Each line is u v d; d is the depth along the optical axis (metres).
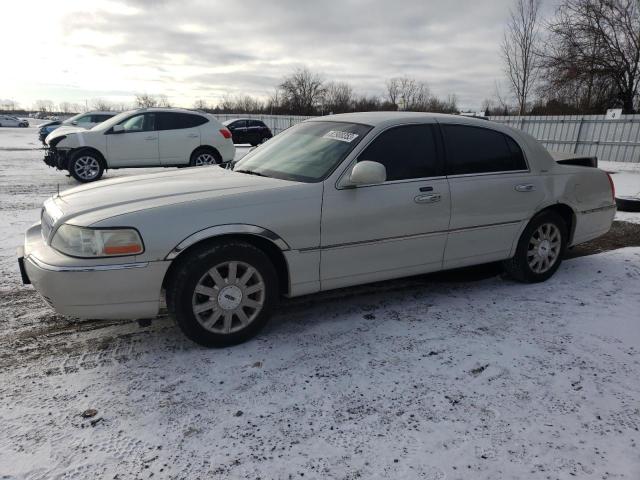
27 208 7.69
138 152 11.02
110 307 2.98
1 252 5.36
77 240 2.93
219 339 3.24
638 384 2.91
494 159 4.22
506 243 4.31
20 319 3.77
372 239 3.62
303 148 3.97
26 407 2.65
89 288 2.90
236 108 69.25
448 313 3.89
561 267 5.11
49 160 11.44
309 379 2.93
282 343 3.37
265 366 3.07
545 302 4.13
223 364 3.09
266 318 3.40
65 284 2.89
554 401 2.73
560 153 5.23
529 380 2.94
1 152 19.78
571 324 3.70
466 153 4.08
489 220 4.13
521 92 22.95
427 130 3.95
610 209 5.07
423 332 3.55
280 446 2.36
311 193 3.38
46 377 2.95
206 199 3.17
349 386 2.86
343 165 3.54
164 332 3.55
